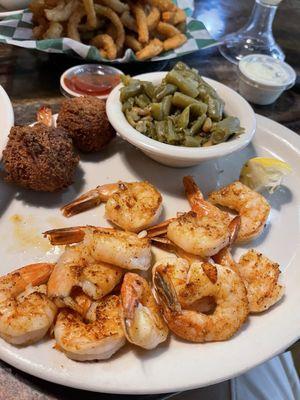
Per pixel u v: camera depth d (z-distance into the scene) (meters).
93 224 0.22
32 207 0.22
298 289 0.20
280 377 0.28
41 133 0.22
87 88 0.30
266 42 0.39
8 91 0.30
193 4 0.41
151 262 0.20
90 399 0.16
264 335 0.18
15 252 0.20
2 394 0.16
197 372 0.16
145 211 0.21
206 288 0.18
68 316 0.17
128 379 0.16
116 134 0.27
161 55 0.33
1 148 0.22
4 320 0.16
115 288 0.18
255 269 0.20
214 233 0.20
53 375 0.15
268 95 0.32
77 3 0.32
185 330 0.17
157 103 0.24
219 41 0.39
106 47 0.32
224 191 0.23
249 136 0.24
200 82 0.26
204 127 0.24
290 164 0.27
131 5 0.34
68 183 0.23
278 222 0.24
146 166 0.26
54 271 0.18
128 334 0.16
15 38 0.33
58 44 0.30
